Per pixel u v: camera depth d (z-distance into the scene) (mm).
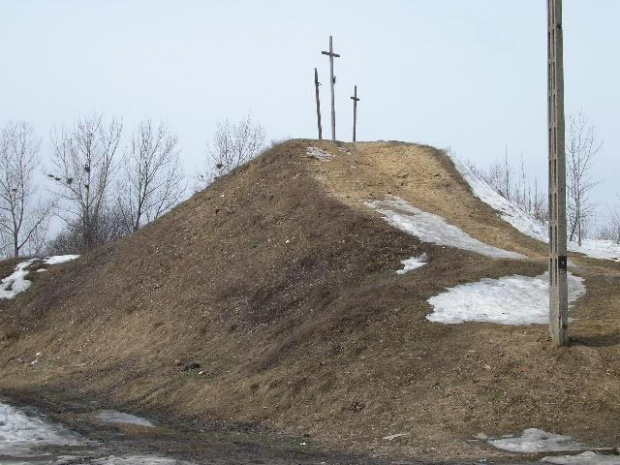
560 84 11914
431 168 29953
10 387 18797
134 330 21766
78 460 8867
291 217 24172
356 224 21734
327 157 30453
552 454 8867
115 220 46906
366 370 12961
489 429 10250
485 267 17953
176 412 14117
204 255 24422
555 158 12039
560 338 11891
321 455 9695
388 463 8836
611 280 17016
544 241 24406
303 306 17844
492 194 28938
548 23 12148
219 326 18984
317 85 35219
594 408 10250
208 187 31453
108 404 15406
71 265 31031
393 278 17938
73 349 22734
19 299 29141
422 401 11508
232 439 11188
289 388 13234
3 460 8953
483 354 12391
